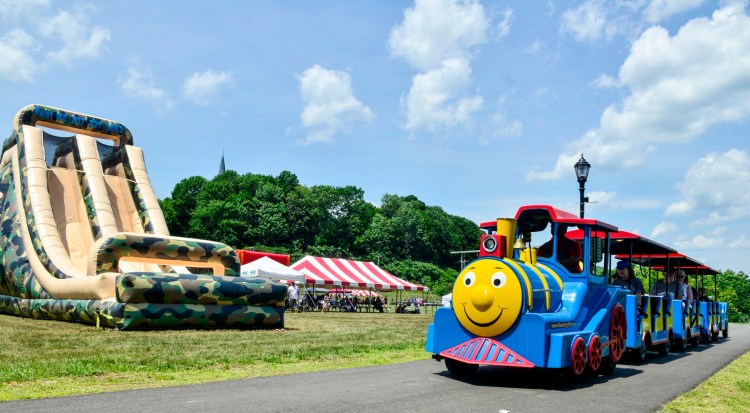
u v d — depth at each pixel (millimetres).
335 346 13375
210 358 10500
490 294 9250
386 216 115250
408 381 9234
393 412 6762
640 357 13164
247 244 93062
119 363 9516
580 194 17094
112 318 15461
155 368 9273
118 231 21953
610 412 7195
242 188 102500
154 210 22109
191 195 99562
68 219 21516
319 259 40562
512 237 9914
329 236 101750
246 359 10617
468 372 10188
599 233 12438
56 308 17531
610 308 11086
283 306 18703
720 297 54531
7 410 6156
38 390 7316
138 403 6695
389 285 40219
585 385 9477
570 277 10508
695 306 18328
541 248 11109
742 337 23734
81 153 22234
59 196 22031
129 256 17203
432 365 11250
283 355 11461
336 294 45562
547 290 9719
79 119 23375
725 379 10312
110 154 25031
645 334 13531
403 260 104500
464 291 9586
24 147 21219
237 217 93625
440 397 7898
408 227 107250
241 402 6953
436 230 113625
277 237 95375
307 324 21609
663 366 12586
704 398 8211
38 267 18844
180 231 93938
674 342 16250
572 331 9891
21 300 19422
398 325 22438
